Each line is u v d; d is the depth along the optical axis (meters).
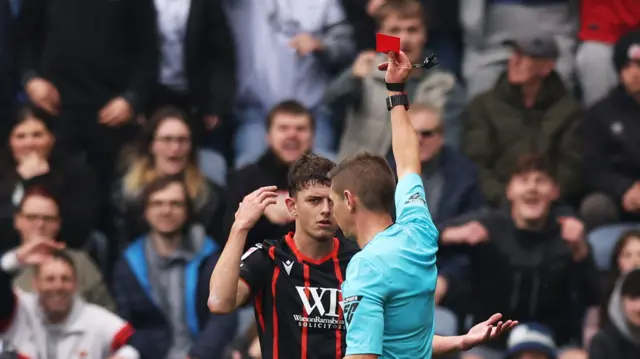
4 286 29.75
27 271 32.00
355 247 22.59
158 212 31.84
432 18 37.12
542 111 35.09
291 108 32.19
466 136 35.03
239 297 21.92
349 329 19.16
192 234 32.16
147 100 36.56
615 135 35.06
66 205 34.12
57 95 36.31
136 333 31.55
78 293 31.42
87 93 36.44
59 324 30.56
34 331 30.41
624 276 31.00
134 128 36.53
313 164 22.38
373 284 19.09
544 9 37.56
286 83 37.69
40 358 30.30
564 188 34.84
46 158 35.19
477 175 33.97
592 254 31.67
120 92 36.72
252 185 32.12
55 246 31.66
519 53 34.84
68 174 34.81
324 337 22.20
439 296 31.03
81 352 30.50
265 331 22.42
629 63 35.06
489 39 37.38
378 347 18.98
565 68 37.66
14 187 35.06
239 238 21.14
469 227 31.30
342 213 19.81
